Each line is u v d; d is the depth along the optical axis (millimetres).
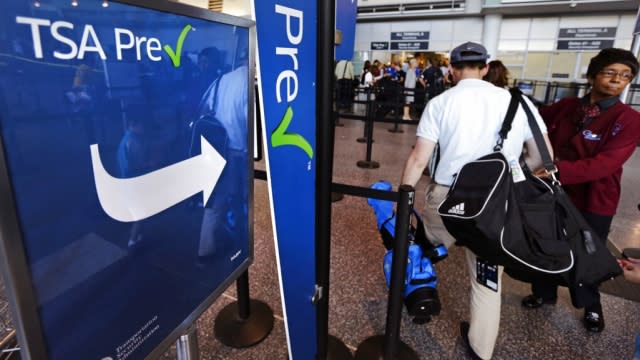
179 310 809
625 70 1619
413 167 1652
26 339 489
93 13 508
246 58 875
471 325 1672
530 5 10523
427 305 1530
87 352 596
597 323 1893
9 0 408
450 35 13242
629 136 1615
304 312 1363
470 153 1519
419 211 3365
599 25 11227
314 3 1105
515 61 12484
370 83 10133
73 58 491
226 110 850
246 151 962
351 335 1869
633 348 1811
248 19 847
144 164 645
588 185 1867
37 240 484
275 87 983
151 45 616
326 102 1157
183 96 710
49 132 476
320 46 1102
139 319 697
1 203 430
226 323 1884
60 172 499
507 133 1456
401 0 12789
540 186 1388
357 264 2484
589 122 1760
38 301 499
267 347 1781
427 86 9172
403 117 9352
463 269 2471
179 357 898
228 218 939
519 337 1870
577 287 1320
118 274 631
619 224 3268
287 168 1095
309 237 1297
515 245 1250
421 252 1604
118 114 576
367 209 3395
